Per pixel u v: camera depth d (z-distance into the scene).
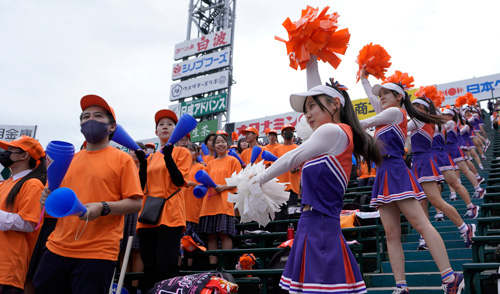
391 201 2.75
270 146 6.69
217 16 20.03
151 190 3.63
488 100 14.82
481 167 8.84
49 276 2.37
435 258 2.62
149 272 3.62
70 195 1.81
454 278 2.55
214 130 17.31
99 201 2.52
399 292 2.64
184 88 19.11
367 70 3.30
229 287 3.08
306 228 1.80
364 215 4.84
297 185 5.83
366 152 1.96
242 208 2.18
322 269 1.69
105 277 2.43
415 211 2.70
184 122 3.40
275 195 2.19
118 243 2.55
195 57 19.56
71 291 2.45
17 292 2.92
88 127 2.56
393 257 2.74
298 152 1.83
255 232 5.14
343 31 2.13
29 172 3.15
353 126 1.96
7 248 2.90
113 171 2.57
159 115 4.02
